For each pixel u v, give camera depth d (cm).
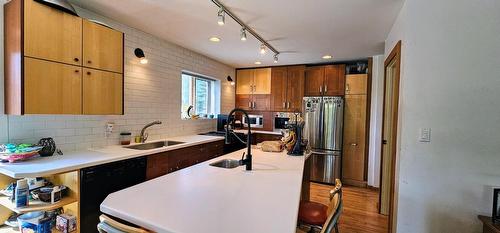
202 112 462
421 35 195
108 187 205
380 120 396
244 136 453
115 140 276
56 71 197
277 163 208
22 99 177
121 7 229
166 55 343
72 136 236
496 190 165
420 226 199
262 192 134
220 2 213
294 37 307
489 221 168
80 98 214
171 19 257
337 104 423
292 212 108
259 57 427
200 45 358
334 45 341
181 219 99
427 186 196
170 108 357
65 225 182
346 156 428
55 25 196
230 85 520
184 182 151
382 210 305
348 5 214
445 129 190
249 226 94
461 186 187
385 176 304
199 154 336
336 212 112
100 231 102
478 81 182
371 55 398
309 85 465
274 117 503
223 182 152
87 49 220
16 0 177
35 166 172
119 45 250
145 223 98
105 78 236
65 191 190
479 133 182
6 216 199
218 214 105
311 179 443
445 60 189
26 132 203
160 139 336
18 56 177
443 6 188
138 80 300
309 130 444
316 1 207
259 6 219
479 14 180
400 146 208
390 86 300
